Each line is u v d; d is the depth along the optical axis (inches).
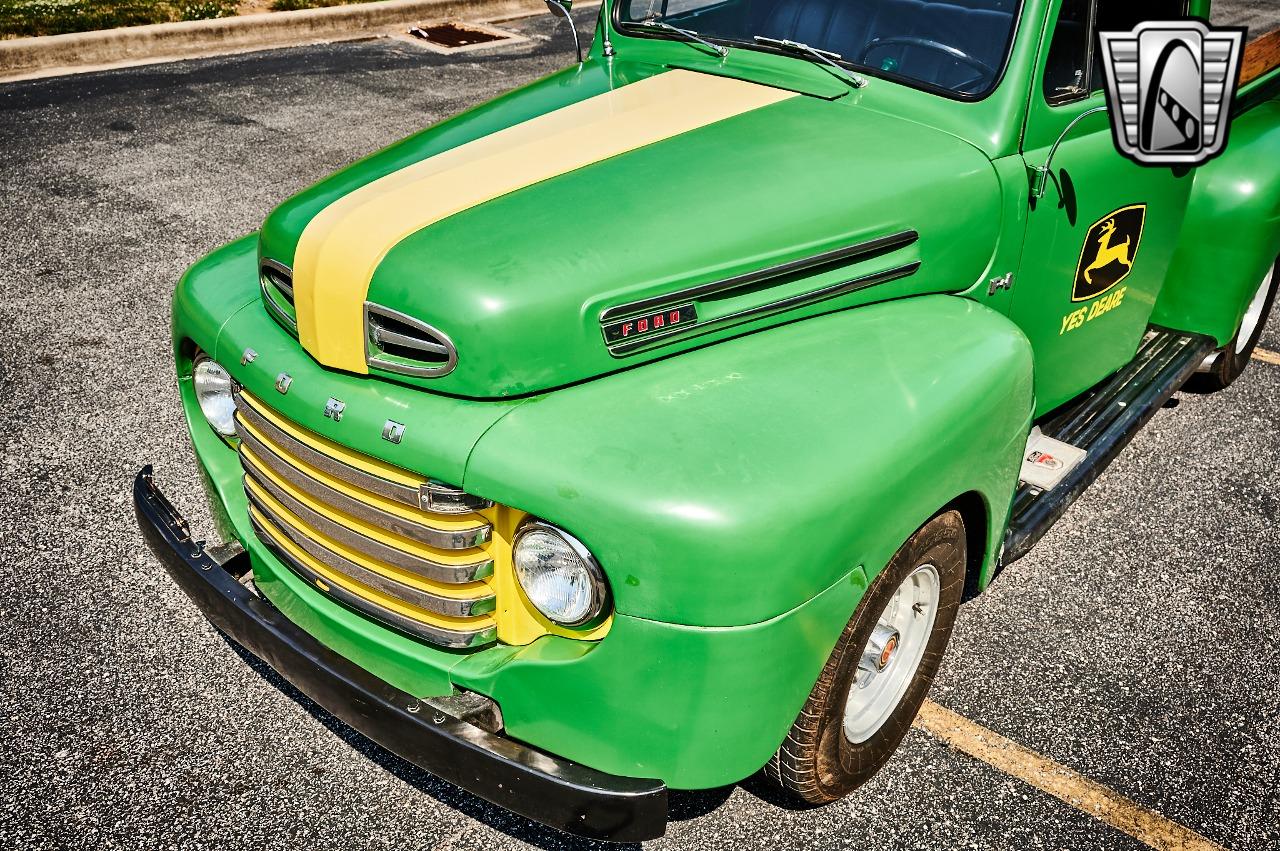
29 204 260.8
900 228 110.0
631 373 95.5
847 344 102.3
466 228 95.4
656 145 110.7
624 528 80.9
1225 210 167.6
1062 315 137.3
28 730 117.4
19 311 211.3
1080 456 136.2
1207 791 114.3
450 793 112.0
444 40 443.5
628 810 86.1
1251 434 185.9
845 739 105.0
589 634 86.8
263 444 102.2
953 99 120.6
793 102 122.4
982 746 119.1
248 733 118.4
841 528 85.1
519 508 84.4
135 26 399.5
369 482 91.4
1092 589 145.3
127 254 236.7
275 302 104.2
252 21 419.8
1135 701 126.2
